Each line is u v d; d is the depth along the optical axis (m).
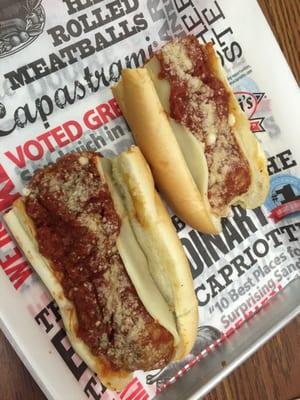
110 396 0.29
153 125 0.29
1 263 0.27
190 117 0.30
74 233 0.27
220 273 0.33
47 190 0.27
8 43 0.29
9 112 0.29
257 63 0.34
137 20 0.32
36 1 0.29
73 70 0.30
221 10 0.34
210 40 0.34
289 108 0.35
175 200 0.31
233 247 0.33
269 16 0.35
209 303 0.32
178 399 0.30
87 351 0.27
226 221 0.33
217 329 0.32
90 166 0.28
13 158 0.28
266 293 0.34
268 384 0.34
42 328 0.27
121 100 0.31
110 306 0.27
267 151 0.35
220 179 0.31
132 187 0.28
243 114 0.32
